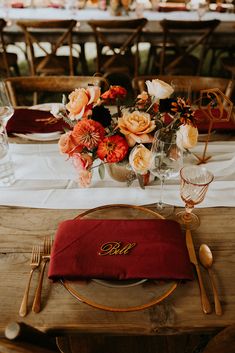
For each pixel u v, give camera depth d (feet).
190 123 2.93
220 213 3.26
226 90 5.36
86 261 2.60
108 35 9.71
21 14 10.37
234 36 9.80
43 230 3.09
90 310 2.43
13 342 1.75
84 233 2.82
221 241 2.98
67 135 2.91
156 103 3.16
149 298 2.45
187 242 2.92
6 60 9.62
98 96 2.99
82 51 10.98
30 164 3.90
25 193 3.46
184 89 5.61
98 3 10.94
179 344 4.02
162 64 9.73
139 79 5.47
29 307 2.45
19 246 2.93
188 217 3.21
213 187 3.56
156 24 9.96
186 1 11.19
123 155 2.90
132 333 2.39
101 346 3.97
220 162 3.96
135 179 3.67
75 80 5.52
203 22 8.46
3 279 2.65
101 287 2.52
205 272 2.70
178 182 3.65
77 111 2.97
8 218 3.20
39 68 9.73
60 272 2.52
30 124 4.41
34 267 2.71
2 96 4.08
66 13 10.54
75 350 3.92
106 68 9.77
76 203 3.37
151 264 2.58
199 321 2.37
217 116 4.60
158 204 3.35
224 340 2.09
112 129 3.12
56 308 2.44
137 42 9.21
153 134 3.13
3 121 3.89
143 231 2.85
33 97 10.78
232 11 11.07
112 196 3.45
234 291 2.56
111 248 2.69
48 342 2.04
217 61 13.69
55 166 3.87
